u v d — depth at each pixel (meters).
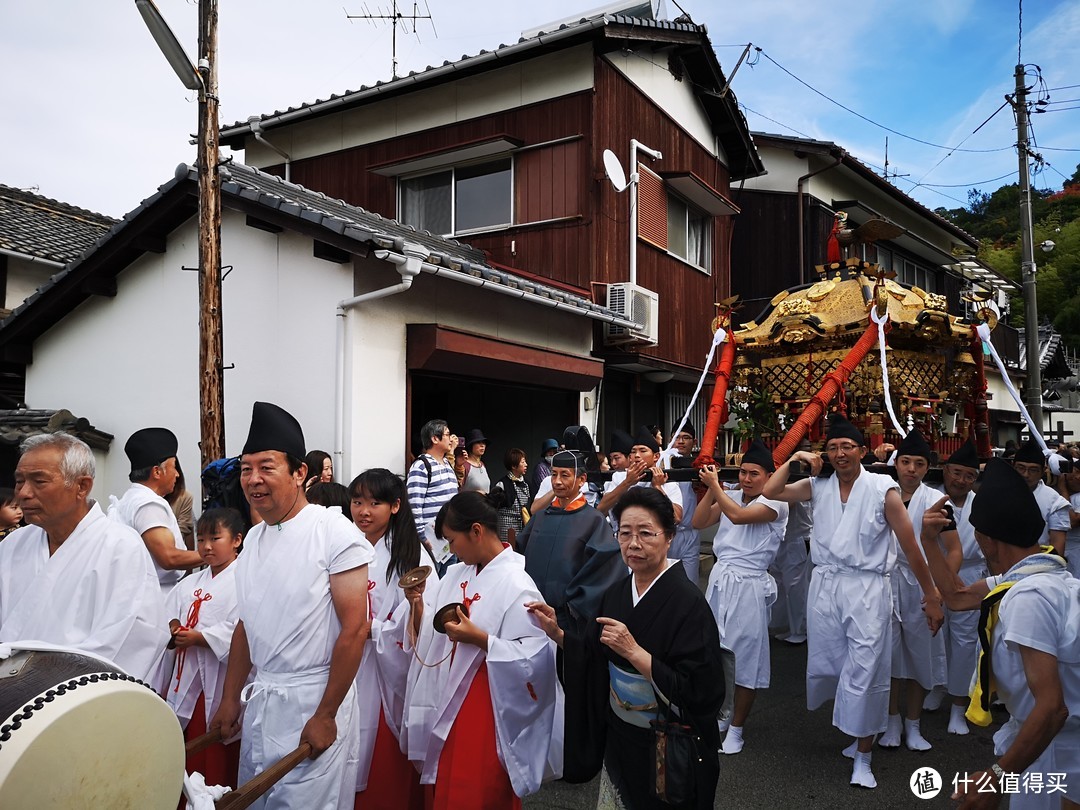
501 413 10.77
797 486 4.64
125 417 8.23
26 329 8.66
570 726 2.80
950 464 5.10
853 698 4.01
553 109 10.23
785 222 14.67
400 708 3.35
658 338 10.88
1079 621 2.34
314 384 6.88
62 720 1.73
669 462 5.96
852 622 4.13
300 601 2.69
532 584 3.20
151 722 1.93
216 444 6.00
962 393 6.10
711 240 12.98
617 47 10.20
